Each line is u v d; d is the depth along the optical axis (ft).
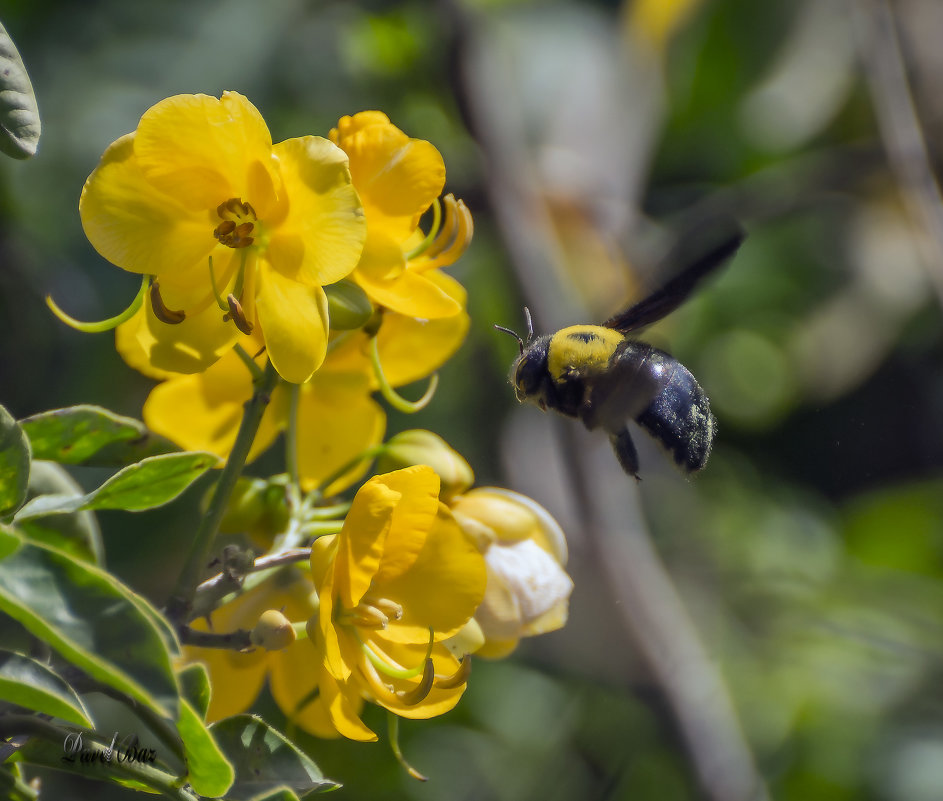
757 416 35.58
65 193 24.07
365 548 9.56
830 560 32.22
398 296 10.52
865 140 32.42
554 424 22.86
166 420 12.23
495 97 26.11
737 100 32.35
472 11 26.23
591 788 25.25
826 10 32.37
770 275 35.19
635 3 30.30
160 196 9.75
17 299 21.59
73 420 10.17
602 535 23.67
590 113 29.73
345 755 19.39
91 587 7.52
